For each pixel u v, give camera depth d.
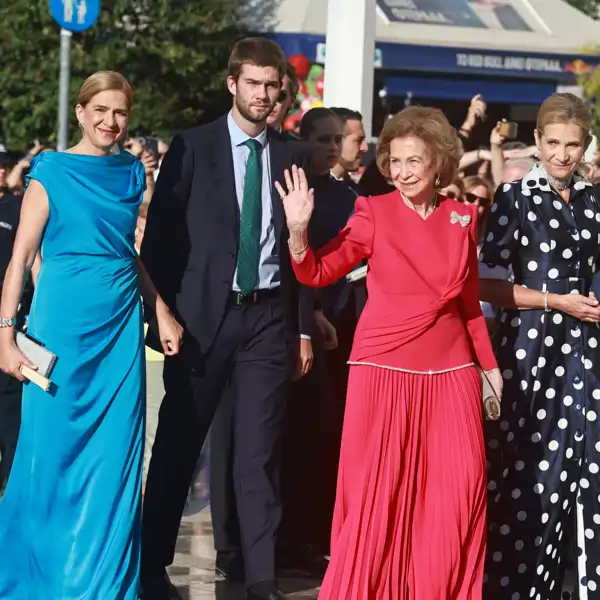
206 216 8.00
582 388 7.55
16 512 7.64
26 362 7.43
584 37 26.14
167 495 8.27
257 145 8.09
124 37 25.14
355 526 6.93
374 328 7.00
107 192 7.56
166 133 24.95
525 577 7.57
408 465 7.00
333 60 13.84
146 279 7.91
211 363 8.07
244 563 8.23
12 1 24.59
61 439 7.55
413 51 24.75
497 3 26.58
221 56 26.00
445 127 6.99
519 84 26.00
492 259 7.52
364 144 9.55
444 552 6.97
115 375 7.61
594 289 7.64
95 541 7.55
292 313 8.34
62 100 15.17
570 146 7.42
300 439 9.33
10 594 7.61
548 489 7.52
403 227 7.03
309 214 6.86
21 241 7.52
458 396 7.04
